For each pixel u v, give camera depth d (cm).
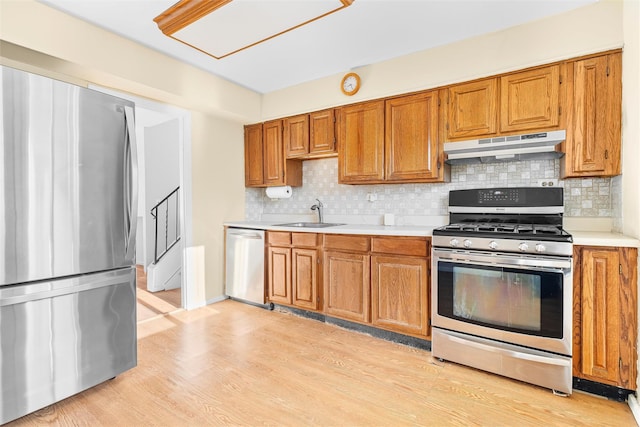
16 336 157
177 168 498
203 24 220
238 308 343
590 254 183
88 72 238
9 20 194
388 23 231
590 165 210
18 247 157
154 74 271
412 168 278
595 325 182
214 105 324
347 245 278
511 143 230
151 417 166
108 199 193
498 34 240
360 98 305
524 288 197
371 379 202
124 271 203
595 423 161
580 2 207
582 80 212
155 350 241
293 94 353
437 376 207
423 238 241
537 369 192
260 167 385
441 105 265
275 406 175
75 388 178
